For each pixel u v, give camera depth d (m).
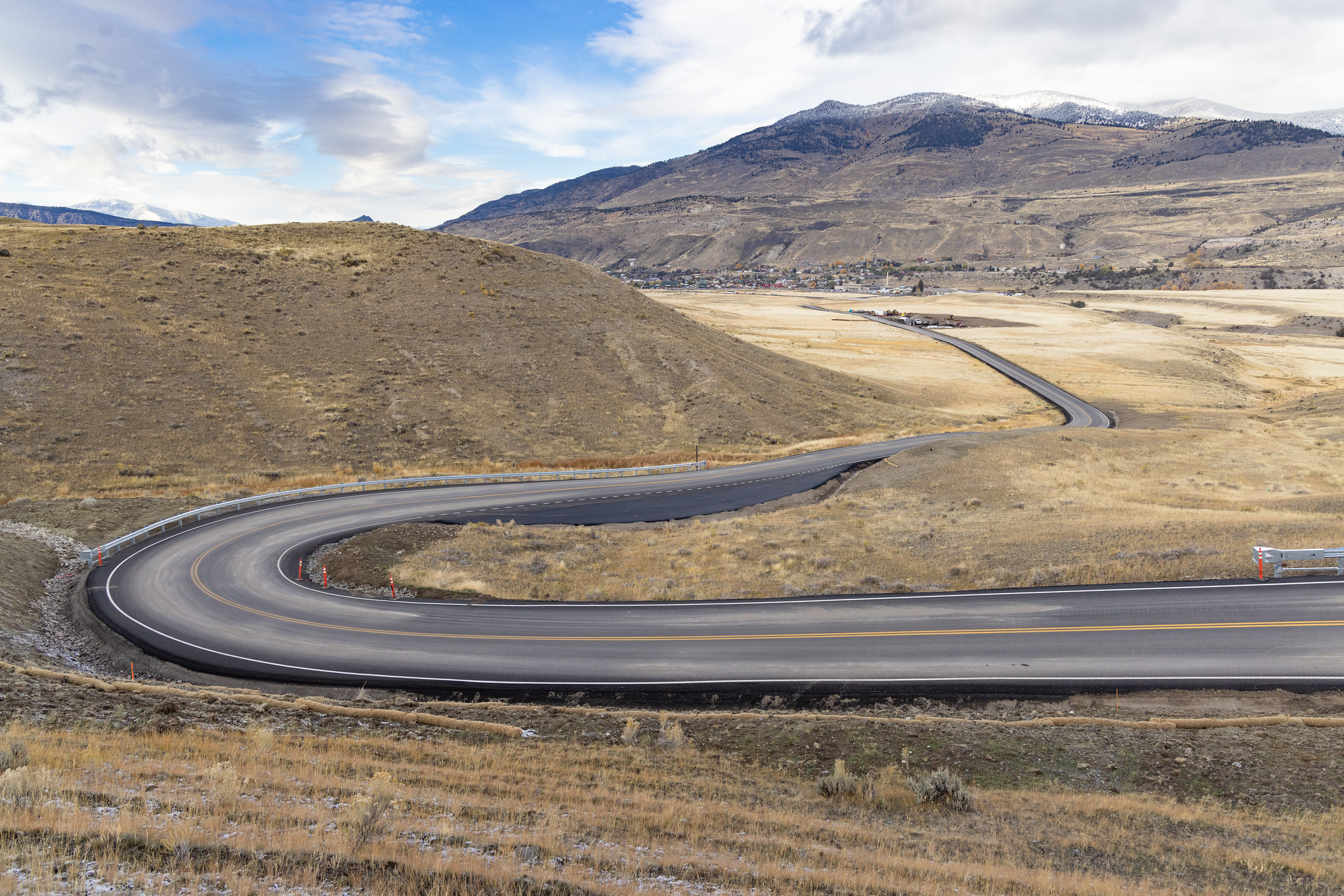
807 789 14.86
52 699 16.09
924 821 13.09
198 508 39.38
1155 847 12.10
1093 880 10.31
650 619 25.81
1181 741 16.72
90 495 39.59
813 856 10.55
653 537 37.72
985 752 16.64
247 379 55.25
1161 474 48.06
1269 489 44.16
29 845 7.33
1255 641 21.09
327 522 38.44
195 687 20.03
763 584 29.08
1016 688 19.73
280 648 23.72
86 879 6.75
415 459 51.47
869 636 23.42
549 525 39.91
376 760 14.26
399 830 9.60
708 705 20.05
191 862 7.47
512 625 25.58
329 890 7.34
